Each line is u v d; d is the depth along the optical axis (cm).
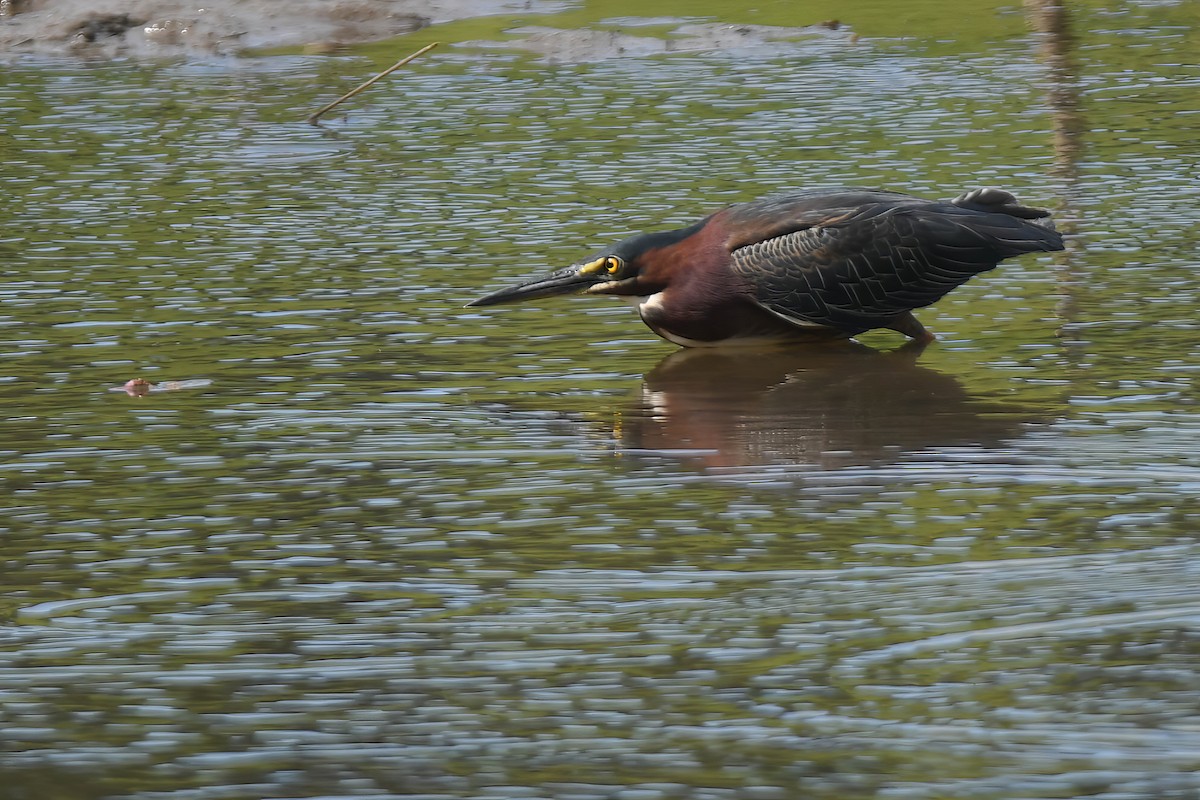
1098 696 689
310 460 1068
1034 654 732
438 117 2267
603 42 2769
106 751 674
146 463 1064
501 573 866
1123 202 1706
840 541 898
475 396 1213
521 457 1072
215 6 2981
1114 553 859
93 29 2919
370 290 1491
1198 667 712
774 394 1216
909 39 2731
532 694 716
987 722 672
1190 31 2684
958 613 785
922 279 1327
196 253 1628
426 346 1339
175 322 1402
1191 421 1095
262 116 2298
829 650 749
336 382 1243
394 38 2886
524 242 1633
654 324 1352
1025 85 2323
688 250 1341
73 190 1902
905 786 624
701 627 784
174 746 678
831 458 1057
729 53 2683
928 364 1277
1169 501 942
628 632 781
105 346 1338
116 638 791
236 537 929
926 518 932
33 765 662
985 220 1341
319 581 861
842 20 2912
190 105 2380
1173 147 1925
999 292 1454
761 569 859
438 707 707
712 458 1066
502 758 658
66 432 1130
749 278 1330
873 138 2038
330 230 1706
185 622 809
